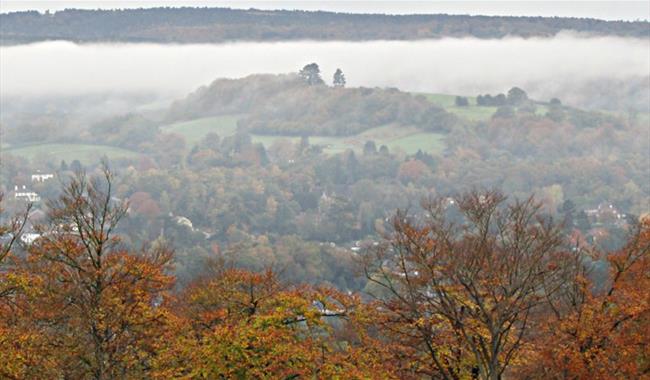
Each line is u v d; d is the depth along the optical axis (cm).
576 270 5312
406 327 5272
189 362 5062
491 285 4925
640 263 5259
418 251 5262
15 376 4456
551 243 5331
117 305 4775
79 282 4841
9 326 4828
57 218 5269
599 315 4922
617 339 4847
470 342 4828
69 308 4794
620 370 4803
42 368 4556
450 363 5231
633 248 5306
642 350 4825
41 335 4688
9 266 5144
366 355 5228
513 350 5019
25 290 4816
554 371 4994
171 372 4925
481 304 4875
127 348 4838
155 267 5169
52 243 5012
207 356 4988
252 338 5056
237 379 4966
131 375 4838
